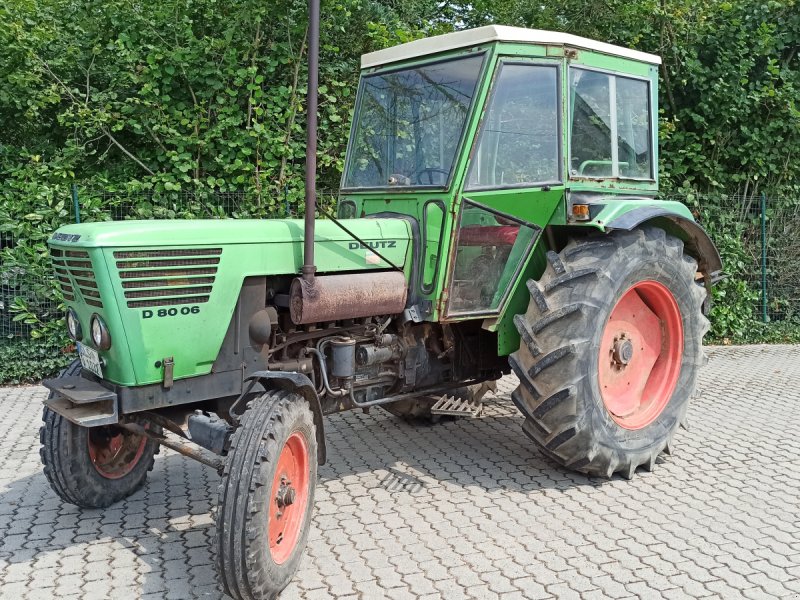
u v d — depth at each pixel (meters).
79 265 3.41
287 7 8.04
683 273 4.91
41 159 8.16
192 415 3.53
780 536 3.82
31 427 5.84
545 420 4.32
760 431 5.67
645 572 3.45
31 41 7.91
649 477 4.68
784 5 9.19
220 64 7.99
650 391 4.99
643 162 5.09
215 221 3.69
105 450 4.27
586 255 4.41
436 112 4.29
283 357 3.94
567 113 4.44
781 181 9.60
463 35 4.22
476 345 4.86
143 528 3.99
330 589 3.31
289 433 3.26
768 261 9.52
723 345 9.34
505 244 4.36
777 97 8.99
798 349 9.09
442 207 4.08
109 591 3.33
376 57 4.73
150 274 3.32
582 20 9.47
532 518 4.05
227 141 7.89
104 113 7.80
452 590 3.29
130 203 7.79
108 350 3.33
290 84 8.34
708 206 9.15
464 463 4.94
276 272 3.73
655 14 8.95
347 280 3.89
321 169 8.44
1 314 7.26
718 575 3.42
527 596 3.24
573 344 4.20
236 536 2.99
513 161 4.27
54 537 3.88
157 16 7.98
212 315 3.52
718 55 9.14
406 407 5.18
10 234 7.29
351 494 4.41
